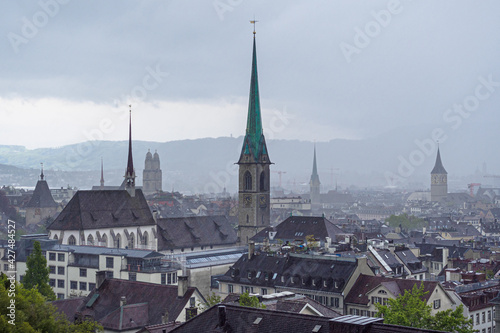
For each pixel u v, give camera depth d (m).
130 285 154.50
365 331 83.38
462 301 166.88
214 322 94.94
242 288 196.62
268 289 190.50
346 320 85.50
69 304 154.00
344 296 174.00
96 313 150.38
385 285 165.88
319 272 182.75
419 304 134.75
